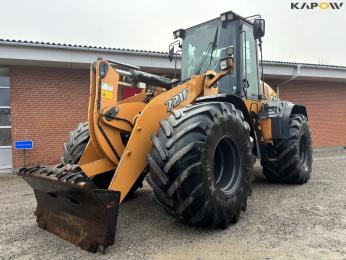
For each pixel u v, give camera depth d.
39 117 10.48
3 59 9.45
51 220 3.68
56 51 9.70
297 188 5.91
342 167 8.64
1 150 10.45
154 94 4.35
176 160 3.26
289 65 13.12
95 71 3.52
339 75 14.23
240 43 5.07
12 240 3.56
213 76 4.45
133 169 3.48
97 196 2.98
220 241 3.39
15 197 5.98
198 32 5.46
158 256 3.06
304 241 3.38
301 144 6.61
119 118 3.67
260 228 3.76
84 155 3.71
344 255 3.05
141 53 10.41
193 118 3.47
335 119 15.88
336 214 4.27
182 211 3.39
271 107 5.92
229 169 3.94
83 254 3.13
